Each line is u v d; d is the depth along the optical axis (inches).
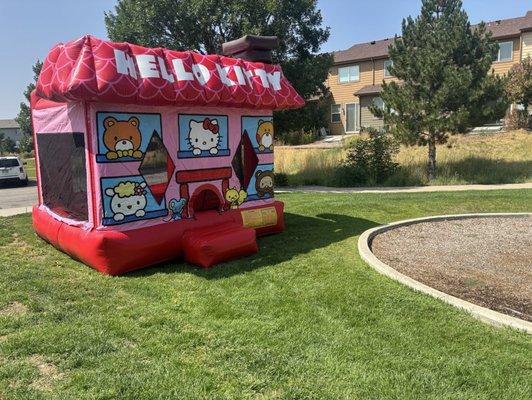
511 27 1130.0
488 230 324.2
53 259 266.2
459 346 152.6
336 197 492.4
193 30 616.1
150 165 254.7
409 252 267.6
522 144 801.6
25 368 142.0
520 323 163.6
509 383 131.5
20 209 495.5
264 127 314.0
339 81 1395.2
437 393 127.0
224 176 290.4
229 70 278.5
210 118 280.7
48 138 293.3
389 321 171.9
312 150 917.8
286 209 417.1
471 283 215.0
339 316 177.3
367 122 1330.0
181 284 219.6
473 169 655.8
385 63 1302.9
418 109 600.1
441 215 380.2
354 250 271.0
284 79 312.8
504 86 589.3
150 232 248.5
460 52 593.6
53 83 224.7
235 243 254.8
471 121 585.0
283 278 223.1
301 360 145.2
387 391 127.8
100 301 198.1
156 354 150.1
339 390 128.9
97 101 227.8
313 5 649.6
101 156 236.5
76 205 264.2
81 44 223.3
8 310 189.6
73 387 131.8
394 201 448.1
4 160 881.5
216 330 167.2
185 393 128.0
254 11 603.2
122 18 641.0
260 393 128.5
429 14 620.1
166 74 242.7
